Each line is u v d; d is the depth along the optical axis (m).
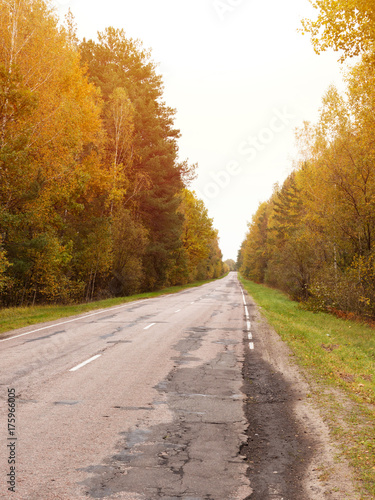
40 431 5.56
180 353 11.23
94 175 29.22
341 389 8.11
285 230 47.56
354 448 5.30
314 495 4.17
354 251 24.58
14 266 22.16
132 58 44.06
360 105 20.09
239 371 9.48
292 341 13.49
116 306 25.19
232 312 22.58
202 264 91.44
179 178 44.53
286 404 7.14
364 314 22.77
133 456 4.93
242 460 4.93
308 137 30.36
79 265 30.12
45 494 4.00
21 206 21.92
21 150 19.59
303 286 31.47
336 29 13.70
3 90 18.78
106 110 35.78
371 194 21.80
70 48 25.17
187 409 6.73
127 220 34.59
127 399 7.12
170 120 46.12
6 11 20.30
